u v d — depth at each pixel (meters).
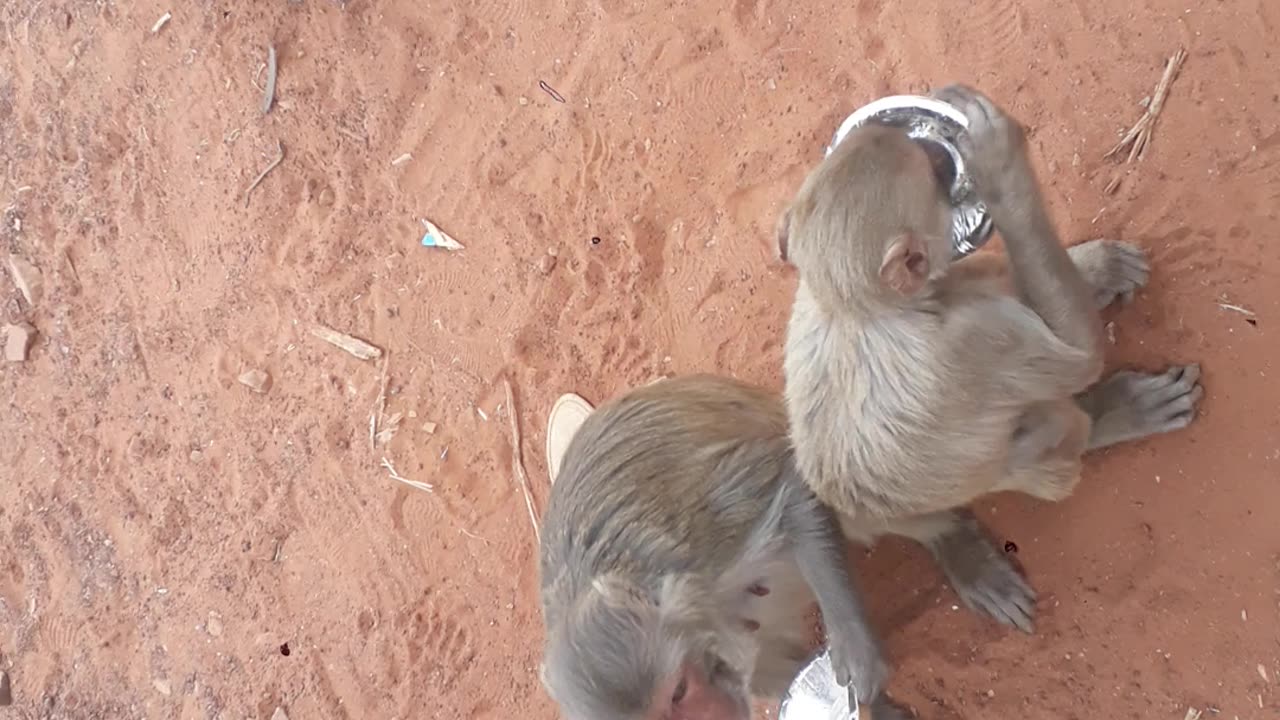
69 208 2.08
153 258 1.97
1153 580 1.15
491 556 1.58
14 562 2.04
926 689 1.26
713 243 1.49
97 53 2.09
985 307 0.98
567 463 1.20
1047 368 0.99
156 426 1.92
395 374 1.70
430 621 1.60
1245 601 1.10
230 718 1.74
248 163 1.89
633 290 1.53
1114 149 1.22
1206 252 1.15
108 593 1.93
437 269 1.69
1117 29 1.24
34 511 2.03
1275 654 1.09
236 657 1.75
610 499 1.12
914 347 0.96
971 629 1.24
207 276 1.91
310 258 1.80
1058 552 1.19
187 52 1.99
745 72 1.49
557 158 1.62
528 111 1.65
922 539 1.22
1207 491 1.12
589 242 1.57
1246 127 1.16
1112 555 1.17
